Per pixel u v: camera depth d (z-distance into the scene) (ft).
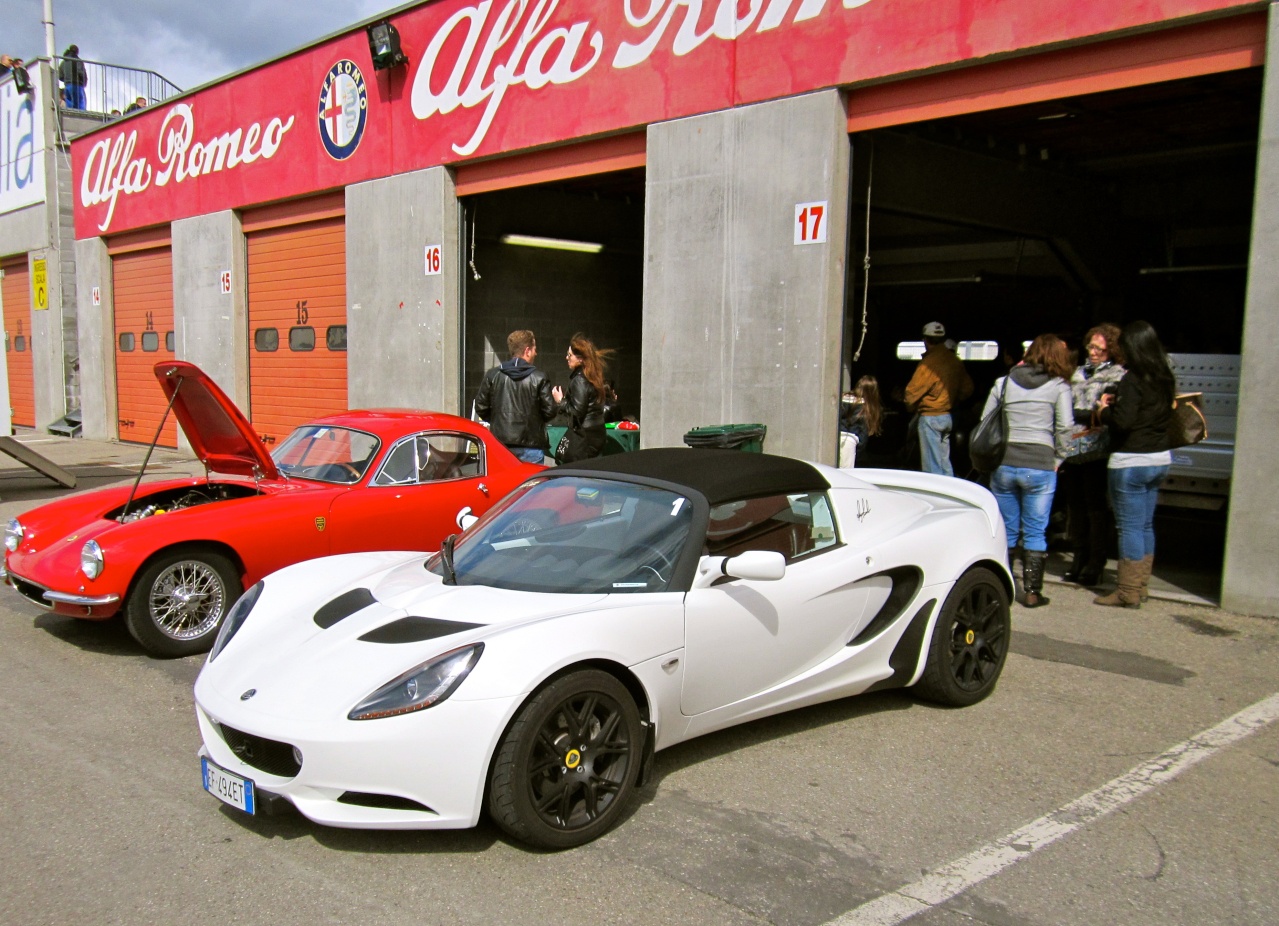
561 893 10.21
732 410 27.78
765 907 9.95
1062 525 28.45
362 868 10.72
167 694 16.46
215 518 18.70
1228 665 17.62
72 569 17.71
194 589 18.58
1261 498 19.83
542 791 10.94
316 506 19.94
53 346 67.31
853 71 24.84
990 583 15.96
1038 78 22.53
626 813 12.05
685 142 28.50
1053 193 40.40
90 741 14.42
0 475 45.29
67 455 53.83
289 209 45.78
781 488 14.26
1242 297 43.45
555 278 43.34
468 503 22.38
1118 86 21.45
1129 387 20.48
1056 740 14.38
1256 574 20.16
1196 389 26.04
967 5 22.86
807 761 13.62
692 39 28.09
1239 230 42.93
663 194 29.19
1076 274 44.42
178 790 12.72
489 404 27.48
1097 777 13.14
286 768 10.78
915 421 28.50
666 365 29.35
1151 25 20.47
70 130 66.08
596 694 11.27
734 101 27.27
